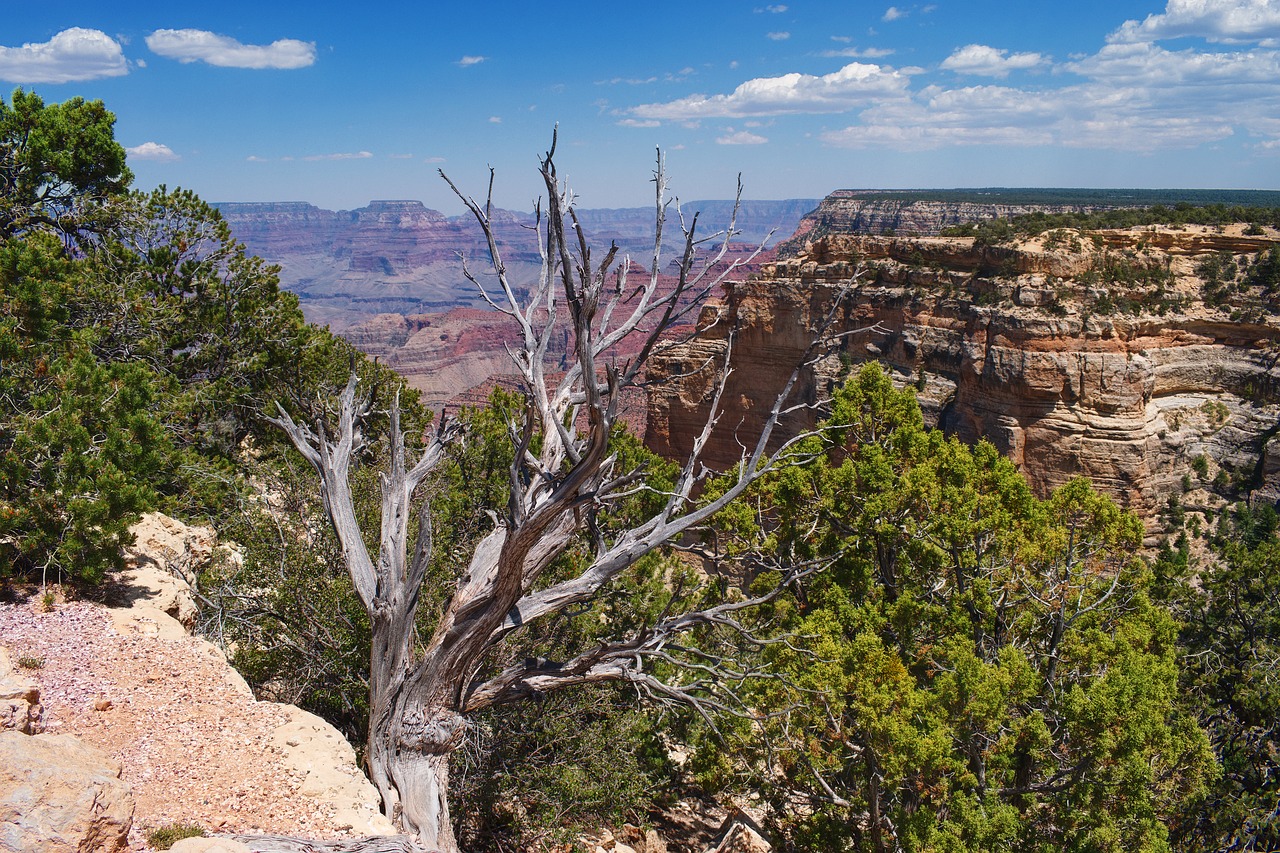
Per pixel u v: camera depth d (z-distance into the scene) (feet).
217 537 76.59
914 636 87.61
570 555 75.46
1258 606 120.16
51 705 43.73
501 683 56.44
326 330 131.44
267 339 114.62
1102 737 62.80
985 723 65.57
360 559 57.00
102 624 52.60
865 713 64.80
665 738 97.81
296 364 118.21
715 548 95.25
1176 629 87.86
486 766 63.67
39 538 53.42
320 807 41.86
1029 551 82.17
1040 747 68.03
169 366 106.01
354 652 60.64
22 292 67.62
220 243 116.88
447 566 67.26
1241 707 103.30
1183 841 89.04
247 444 121.39
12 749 30.30
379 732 52.65
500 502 79.71
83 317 91.81
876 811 70.33
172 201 114.32
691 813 94.22
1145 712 62.49
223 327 112.06
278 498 75.97
